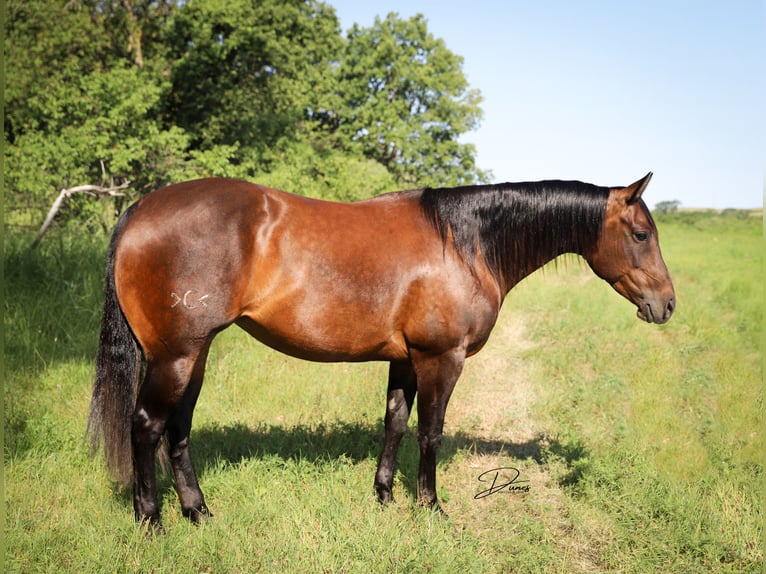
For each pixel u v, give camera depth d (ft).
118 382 10.80
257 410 17.66
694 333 28.73
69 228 30.17
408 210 11.92
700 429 17.25
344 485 13.29
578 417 18.53
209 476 13.32
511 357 26.17
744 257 57.26
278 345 11.59
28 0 49.52
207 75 60.13
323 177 65.26
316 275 10.87
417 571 10.17
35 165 36.35
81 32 51.44
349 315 11.14
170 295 10.29
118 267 10.48
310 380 19.97
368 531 11.20
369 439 15.76
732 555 11.25
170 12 62.03
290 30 68.69
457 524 12.51
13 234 27.09
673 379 21.67
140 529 10.77
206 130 59.52
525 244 12.57
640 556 11.19
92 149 39.78
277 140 66.13
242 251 10.52
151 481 10.92
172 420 11.41
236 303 10.69
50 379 18.03
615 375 21.91
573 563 11.25
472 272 11.78
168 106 59.77
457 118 104.47
